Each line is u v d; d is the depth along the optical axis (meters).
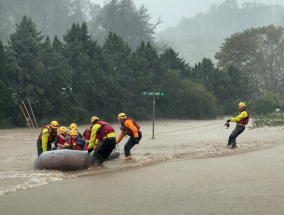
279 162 7.29
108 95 35.47
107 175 6.36
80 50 34.53
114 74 37.84
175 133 20.22
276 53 73.56
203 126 28.81
